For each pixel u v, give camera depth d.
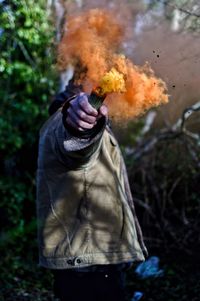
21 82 6.47
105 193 2.09
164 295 4.50
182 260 5.01
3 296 4.56
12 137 6.30
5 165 6.54
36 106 6.44
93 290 2.11
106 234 2.08
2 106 6.49
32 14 5.11
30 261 5.46
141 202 5.27
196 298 4.40
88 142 1.79
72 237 2.07
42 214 2.10
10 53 6.04
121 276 2.19
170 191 5.24
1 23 5.20
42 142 2.13
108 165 2.12
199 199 5.29
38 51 5.96
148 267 4.86
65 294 2.12
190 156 5.33
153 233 5.25
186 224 5.18
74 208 2.08
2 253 5.54
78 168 2.00
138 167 5.46
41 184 2.11
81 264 2.05
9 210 6.20
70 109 1.71
